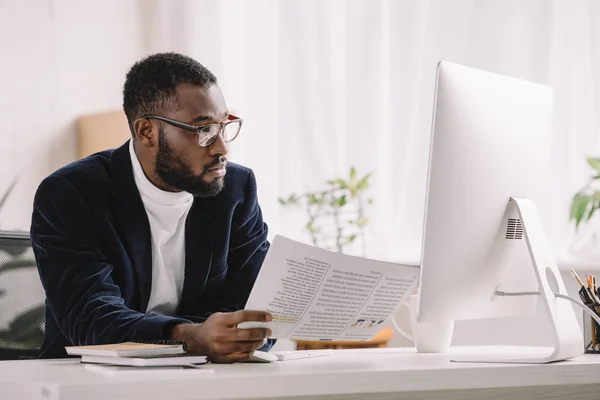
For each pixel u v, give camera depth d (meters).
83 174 1.76
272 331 1.32
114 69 3.52
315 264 1.26
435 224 1.34
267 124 3.37
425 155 3.06
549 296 1.36
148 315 1.44
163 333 1.37
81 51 3.44
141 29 3.58
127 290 1.74
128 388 0.92
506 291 1.46
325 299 1.31
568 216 2.78
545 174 1.53
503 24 2.94
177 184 1.71
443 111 1.33
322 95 3.26
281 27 3.35
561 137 2.82
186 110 1.67
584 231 2.73
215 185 1.71
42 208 1.72
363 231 3.11
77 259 1.63
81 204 1.71
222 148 1.69
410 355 1.50
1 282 1.86
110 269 1.65
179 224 1.82
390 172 3.12
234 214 1.92
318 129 3.26
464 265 1.37
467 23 3.01
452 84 1.34
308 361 1.32
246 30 3.43
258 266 1.93
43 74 3.35
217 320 1.28
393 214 3.10
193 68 1.71
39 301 1.90
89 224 1.71
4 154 3.25
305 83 3.29
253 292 1.25
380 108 3.16
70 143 3.39
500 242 1.42
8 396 0.95
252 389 0.99
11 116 3.27
